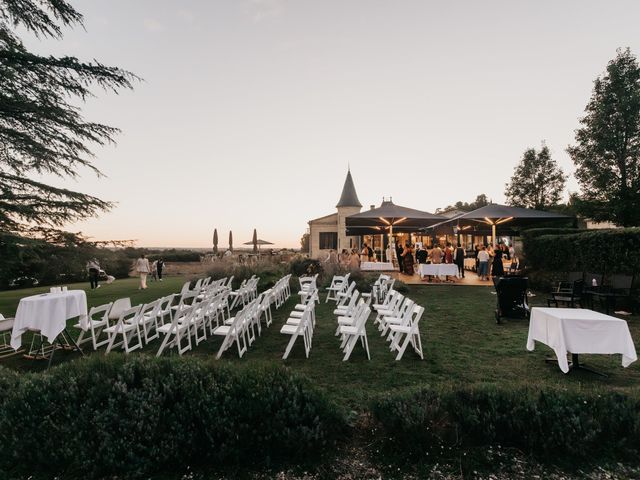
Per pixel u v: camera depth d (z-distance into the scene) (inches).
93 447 94.0
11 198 386.0
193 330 270.2
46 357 216.5
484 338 240.4
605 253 373.4
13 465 95.3
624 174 669.9
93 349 234.2
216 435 98.8
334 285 470.6
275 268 540.4
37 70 368.8
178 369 116.5
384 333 255.0
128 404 102.3
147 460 92.1
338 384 160.7
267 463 95.5
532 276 470.6
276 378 116.1
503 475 92.1
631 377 169.0
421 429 102.4
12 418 100.7
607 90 678.5
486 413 103.7
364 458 99.7
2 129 359.3
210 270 555.2
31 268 469.1
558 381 163.8
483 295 424.2
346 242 1245.7
